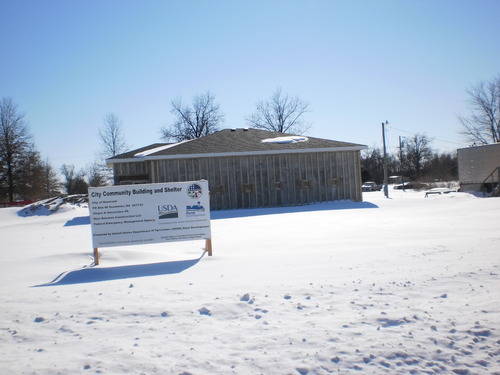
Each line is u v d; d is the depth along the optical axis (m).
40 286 7.33
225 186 25.98
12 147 54.00
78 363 3.96
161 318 5.16
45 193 59.81
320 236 12.53
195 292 6.27
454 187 50.09
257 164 26.34
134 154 29.11
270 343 4.32
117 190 9.73
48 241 14.91
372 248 9.68
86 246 12.80
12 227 21.91
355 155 27.48
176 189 9.97
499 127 55.22
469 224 13.87
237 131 30.78
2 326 5.07
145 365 3.89
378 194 43.09
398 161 92.94
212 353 4.12
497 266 7.11
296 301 5.63
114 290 6.65
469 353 4.02
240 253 10.05
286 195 26.48
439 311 5.07
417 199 26.77
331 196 27.03
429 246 9.50
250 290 6.23
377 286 6.20
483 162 35.66
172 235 9.91
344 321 4.85
